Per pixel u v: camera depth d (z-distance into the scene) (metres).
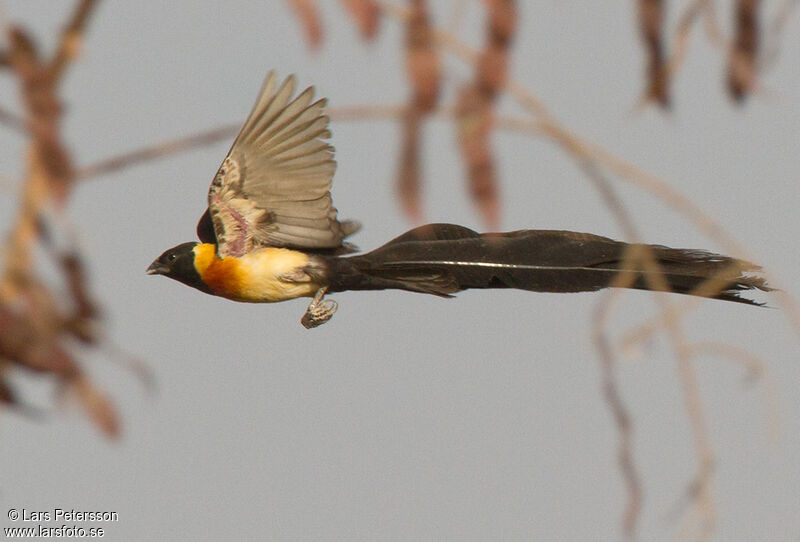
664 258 7.07
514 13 3.48
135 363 3.98
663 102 4.48
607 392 4.51
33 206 3.51
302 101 7.55
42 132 3.46
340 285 9.00
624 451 4.52
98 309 3.85
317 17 3.21
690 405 4.29
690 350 4.32
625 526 4.50
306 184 7.96
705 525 4.25
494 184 3.50
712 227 4.02
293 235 8.48
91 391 3.91
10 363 3.81
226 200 8.25
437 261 8.60
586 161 3.75
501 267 8.37
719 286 5.96
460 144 3.49
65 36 3.55
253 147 7.85
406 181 3.51
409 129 3.47
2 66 3.49
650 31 4.44
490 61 3.46
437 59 3.41
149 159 3.65
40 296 3.76
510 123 3.61
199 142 3.69
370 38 3.24
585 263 8.19
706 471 4.27
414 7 3.39
